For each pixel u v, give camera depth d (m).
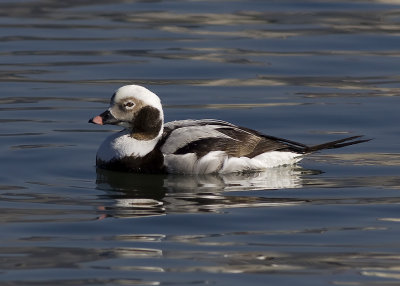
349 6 27.80
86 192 14.11
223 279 10.62
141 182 14.68
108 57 22.70
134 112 15.22
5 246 11.67
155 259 11.24
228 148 15.19
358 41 24.19
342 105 19.14
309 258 11.29
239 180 14.77
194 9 27.39
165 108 18.92
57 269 10.90
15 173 15.08
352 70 21.81
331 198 13.76
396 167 15.40
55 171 15.23
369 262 11.16
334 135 17.28
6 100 19.39
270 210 13.19
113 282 10.52
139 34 24.69
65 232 12.23
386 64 22.25
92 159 15.96
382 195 13.86
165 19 26.23
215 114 18.55
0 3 28.00
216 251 11.53
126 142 15.27
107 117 15.29
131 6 27.72
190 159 15.03
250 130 15.61
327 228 12.41
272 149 15.43
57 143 16.75
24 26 25.34
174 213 13.04
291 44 23.84
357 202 13.54
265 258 11.29
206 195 13.94
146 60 22.45
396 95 19.88
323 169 15.38
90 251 11.51
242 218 12.83
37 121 18.06
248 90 20.30
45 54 22.91
